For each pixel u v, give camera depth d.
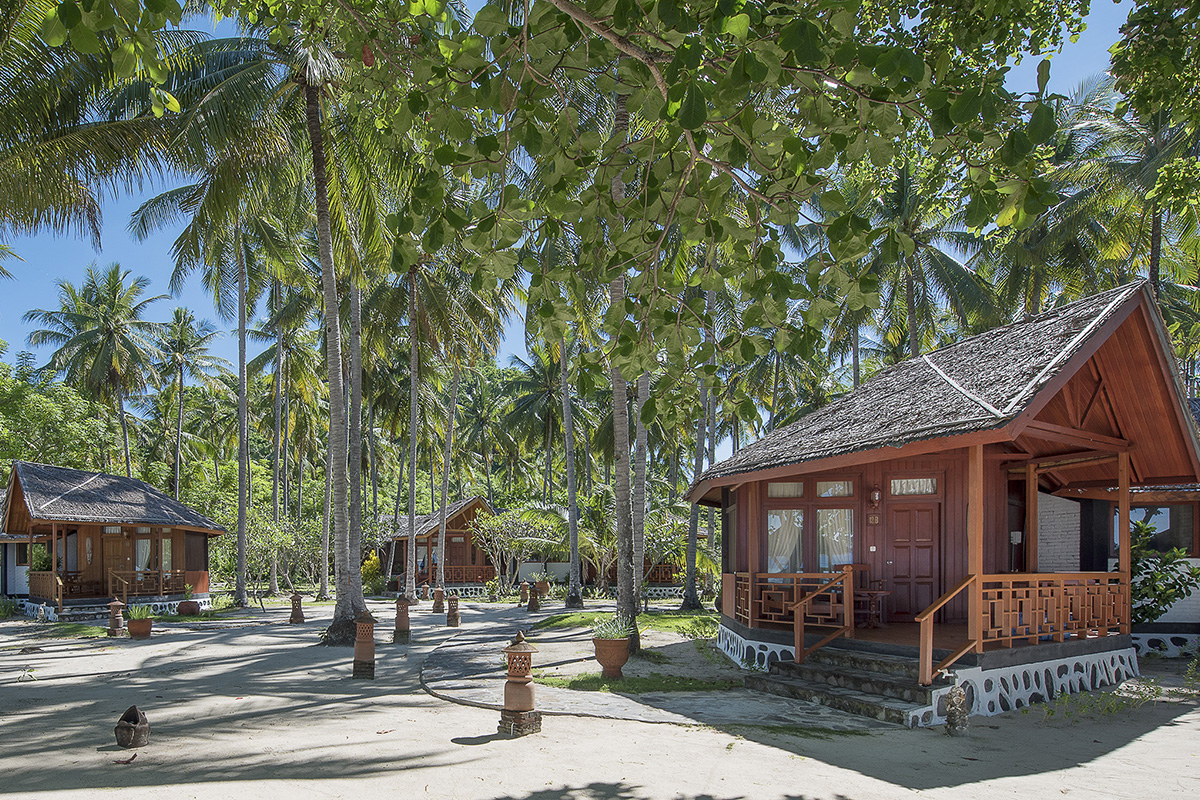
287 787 6.32
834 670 10.98
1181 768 7.38
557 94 4.96
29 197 15.00
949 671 9.71
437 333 31.09
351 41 5.61
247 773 6.79
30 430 38.53
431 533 45.47
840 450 11.45
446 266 29.36
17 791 6.14
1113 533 15.41
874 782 6.80
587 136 4.56
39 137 14.68
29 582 30.53
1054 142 22.69
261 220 27.33
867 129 4.09
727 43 4.46
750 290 4.73
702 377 5.38
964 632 11.93
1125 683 11.81
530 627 22.61
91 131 15.21
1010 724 9.23
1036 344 11.29
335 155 19.39
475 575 46.03
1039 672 10.58
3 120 13.58
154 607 29.69
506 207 4.44
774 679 11.55
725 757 7.60
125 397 51.06
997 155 3.99
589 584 45.81
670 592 40.56
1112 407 12.28
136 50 3.78
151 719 9.52
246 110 16.78
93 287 44.56
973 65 7.15
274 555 38.56
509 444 57.28
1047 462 12.48
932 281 29.58
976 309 27.52
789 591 14.21
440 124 4.25
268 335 43.66
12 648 18.73
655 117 4.42
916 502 13.27
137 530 31.86
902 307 33.34
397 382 44.00
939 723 9.33
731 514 16.66
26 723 9.20
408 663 15.09
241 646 18.34
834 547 14.03
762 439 17.20
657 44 4.19
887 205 26.77
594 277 5.51
